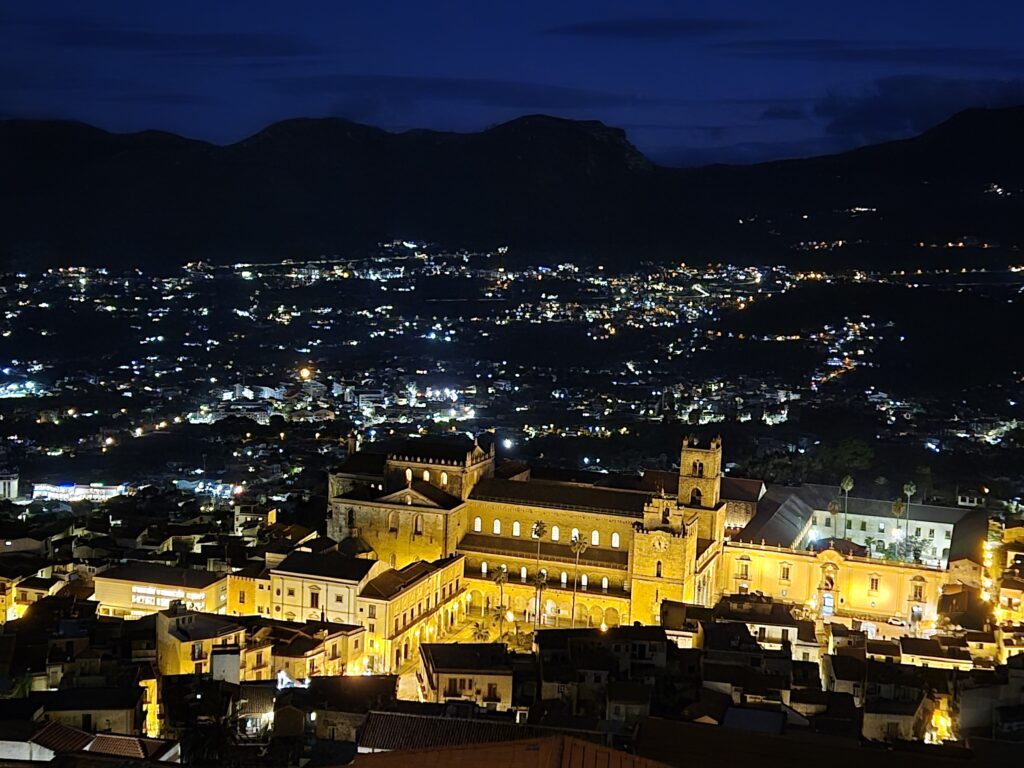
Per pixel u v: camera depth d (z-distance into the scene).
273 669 187.00
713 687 163.50
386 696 160.12
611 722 142.38
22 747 121.69
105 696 151.25
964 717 157.25
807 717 150.38
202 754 138.88
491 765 60.72
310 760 139.00
